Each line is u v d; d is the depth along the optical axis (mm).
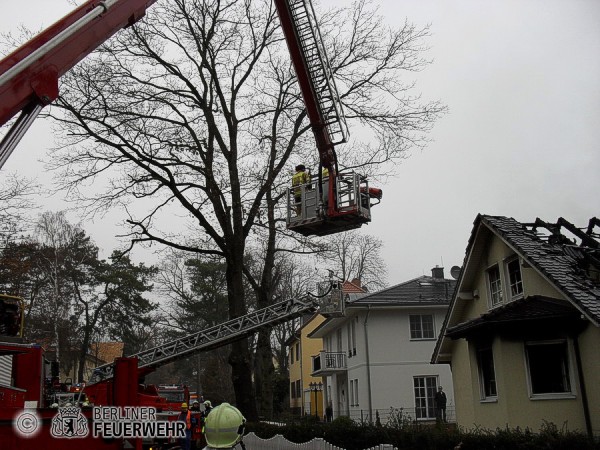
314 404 45219
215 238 20156
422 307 29250
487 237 15820
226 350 50938
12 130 6043
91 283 48094
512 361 12680
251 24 21016
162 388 20359
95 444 9172
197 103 20875
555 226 14969
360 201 13453
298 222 14000
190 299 52500
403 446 10867
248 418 18719
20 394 9664
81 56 6781
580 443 8180
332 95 14117
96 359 53000
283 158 21031
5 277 27953
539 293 13406
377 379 28781
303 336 49844
